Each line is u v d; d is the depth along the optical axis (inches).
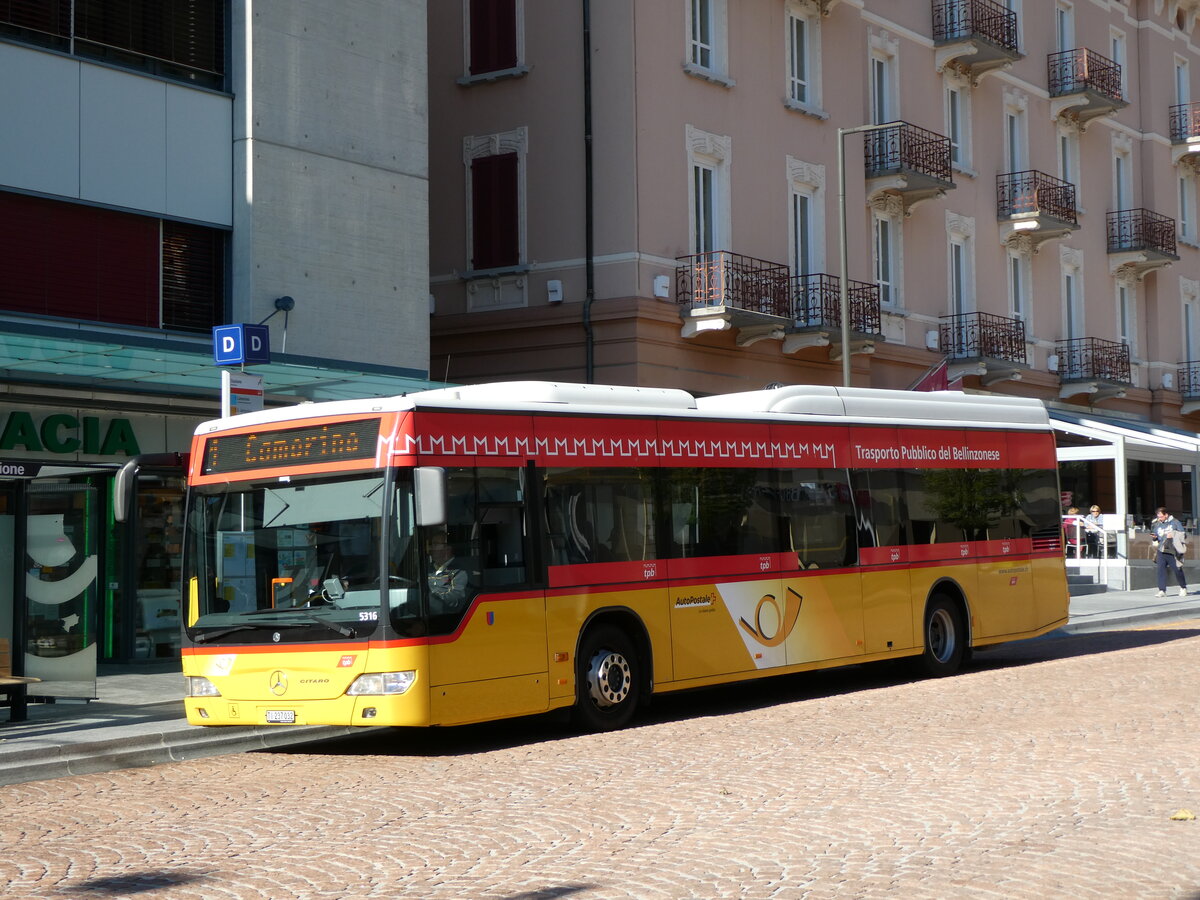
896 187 1286.9
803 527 654.5
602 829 356.8
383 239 882.1
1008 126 1518.2
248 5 813.9
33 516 603.2
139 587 787.4
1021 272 1533.0
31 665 601.0
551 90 1099.9
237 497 531.2
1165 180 1784.0
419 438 506.0
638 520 580.4
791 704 620.7
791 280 1175.6
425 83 916.0
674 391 622.2
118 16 771.4
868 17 1298.0
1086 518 1373.0
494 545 524.7
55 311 738.8
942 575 727.7
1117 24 1718.8
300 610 510.9
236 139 815.7
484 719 510.6
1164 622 1066.1
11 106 721.6
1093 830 341.4
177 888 308.8
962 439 756.0
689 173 1100.5
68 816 404.8
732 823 359.3
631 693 570.6
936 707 580.1
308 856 336.8
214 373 713.0
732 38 1143.6
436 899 291.3
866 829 347.9
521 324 1101.1
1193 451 1441.9
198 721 528.4
